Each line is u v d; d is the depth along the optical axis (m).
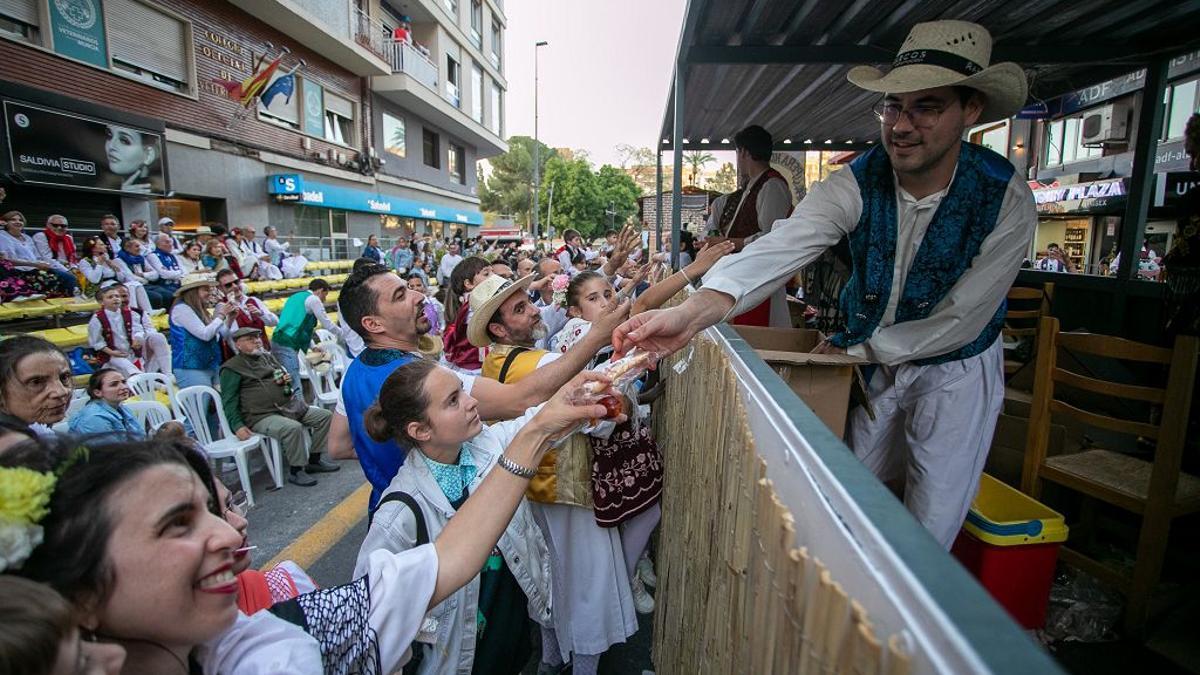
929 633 0.48
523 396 2.06
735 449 1.25
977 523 2.12
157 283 9.51
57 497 0.79
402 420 1.70
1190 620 2.20
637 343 1.51
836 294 2.44
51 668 0.63
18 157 9.80
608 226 62.69
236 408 4.61
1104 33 3.43
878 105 4.95
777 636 0.81
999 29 3.37
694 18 3.07
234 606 0.92
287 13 15.00
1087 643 2.15
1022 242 1.75
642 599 2.95
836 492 0.70
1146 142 3.63
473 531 1.30
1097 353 2.33
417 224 25.22
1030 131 15.50
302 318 6.12
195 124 13.43
